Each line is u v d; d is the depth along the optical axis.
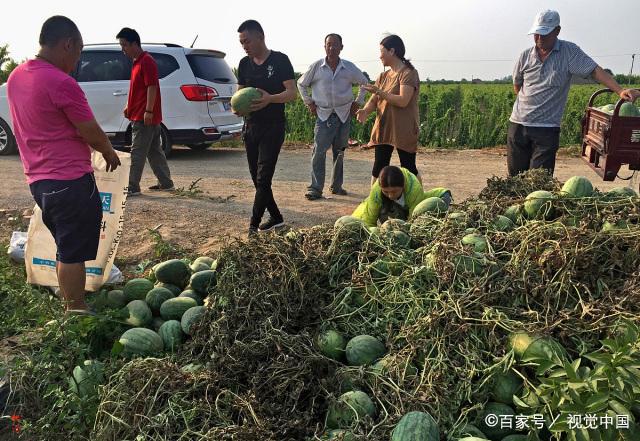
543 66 6.23
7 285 4.86
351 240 4.27
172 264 4.77
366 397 3.14
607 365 2.67
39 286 5.02
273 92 6.25
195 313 4.09
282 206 8.53
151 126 8.74
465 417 2.96
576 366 2.75
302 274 4.00
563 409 2.61
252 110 6.11
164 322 4.30
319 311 3.85
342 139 8.97
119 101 12.09
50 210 4.26
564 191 4.49
